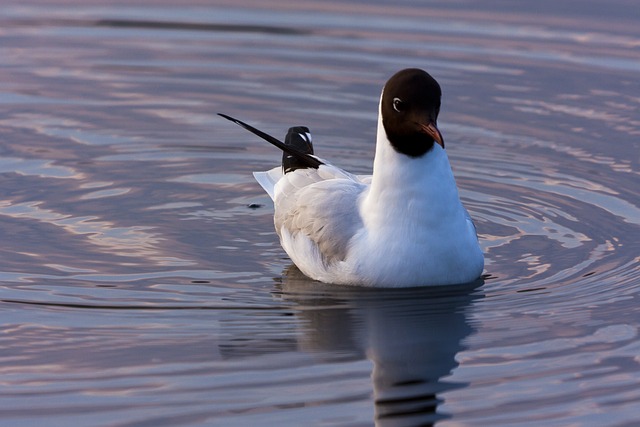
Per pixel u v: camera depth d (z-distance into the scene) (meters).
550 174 15.62
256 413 9.19
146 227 13.80
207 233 13.68
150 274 12.30
